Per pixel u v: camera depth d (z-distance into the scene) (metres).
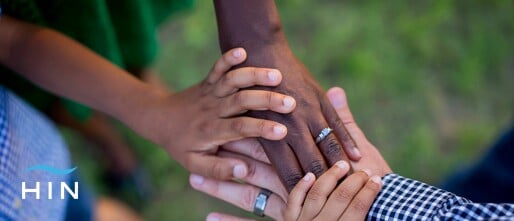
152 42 1.21
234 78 0.85
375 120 1.52
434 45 1.58
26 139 0.92
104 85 0.95
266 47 0.87
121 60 1.18
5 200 0.85
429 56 1.57
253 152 0.90
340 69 1.55
